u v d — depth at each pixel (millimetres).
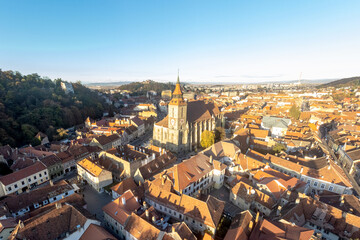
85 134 138125
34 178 80812
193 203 54625
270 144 110812
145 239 44312
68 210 49500
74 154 98250
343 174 76812
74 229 46375
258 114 198500
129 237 48875
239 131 127812
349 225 49656
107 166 85688
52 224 45281
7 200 59875
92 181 77375
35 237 42312
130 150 94250
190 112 122625
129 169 78312
